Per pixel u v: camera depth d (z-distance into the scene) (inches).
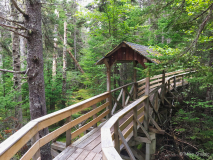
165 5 132.3
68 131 123.8
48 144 169.6
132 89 265.7
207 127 219.1
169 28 140.0
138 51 169.3
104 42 282.7
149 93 182.5
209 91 259.3
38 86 162.7
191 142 216.2
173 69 134.9
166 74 373.1
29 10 151.9
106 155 48.4
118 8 266.7
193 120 230.5
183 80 375.2
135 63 263.6
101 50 338.0
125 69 381.1
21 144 64.9
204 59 240.5
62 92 358.3
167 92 311.4
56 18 272.2
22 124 231.8
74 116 357.7
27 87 314.0
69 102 353.7
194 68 141.2
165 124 257.0
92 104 151.3
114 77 340.5
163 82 251.3
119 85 385.1
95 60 346.6
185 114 253.1
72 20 580.1
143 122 180.9
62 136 315.0
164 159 193.5
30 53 157.6
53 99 333.4
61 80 384.2
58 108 356.8
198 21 133.0
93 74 353.7
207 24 137.2
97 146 124.9
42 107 166.6
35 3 152.9
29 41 156.1
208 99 260.8
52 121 96.8
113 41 290.4
